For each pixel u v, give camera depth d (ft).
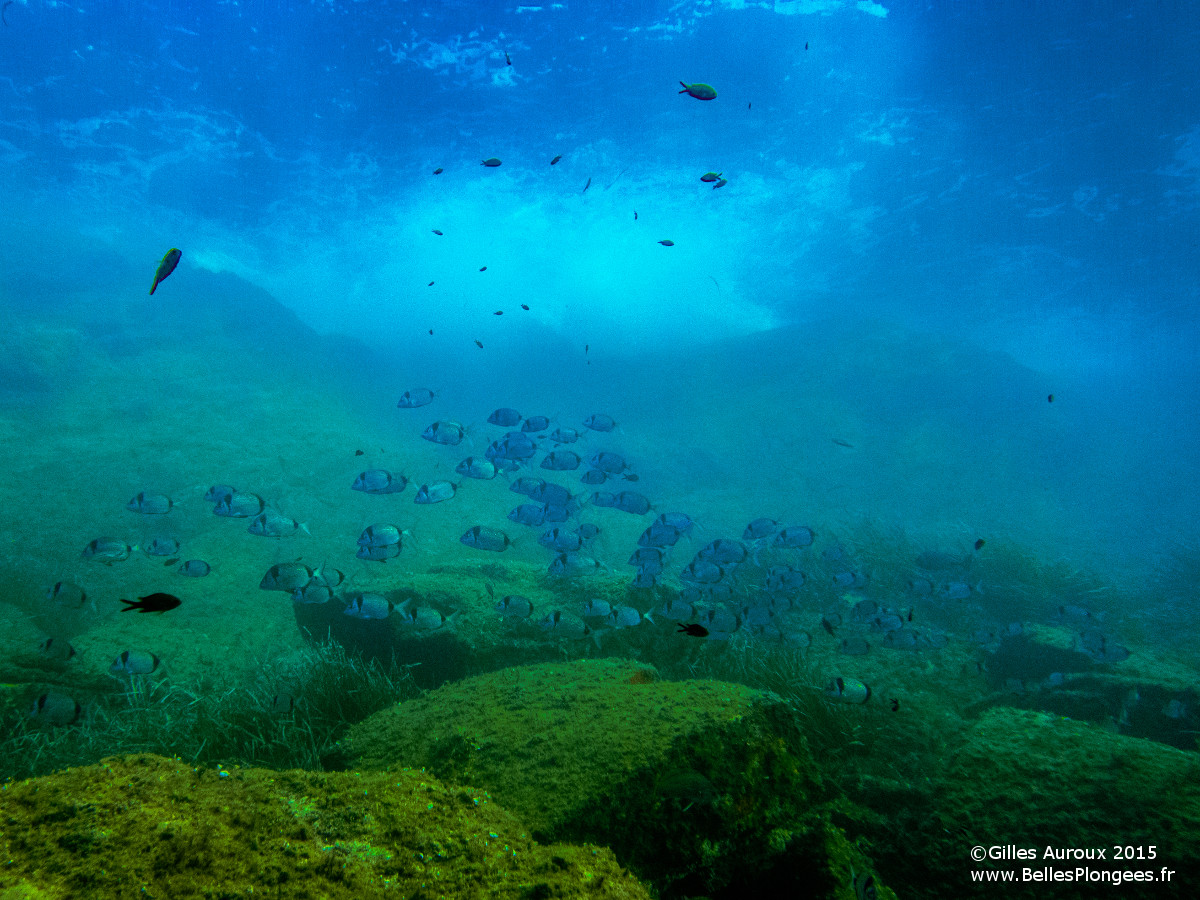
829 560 28.32
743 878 10.78
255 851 6.95
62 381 53.98
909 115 78.48
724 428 75.00
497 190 98.89
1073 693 20.43
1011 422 73.26
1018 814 11.87
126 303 68.90
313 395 65.31
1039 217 90.17
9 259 67.87
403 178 97.50
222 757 15.20
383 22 78.59
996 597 32.53
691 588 22.89
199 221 97.76
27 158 82.94
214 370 62.49
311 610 22.90
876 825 13.30
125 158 87.25
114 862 6.27
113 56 78.43
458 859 7.45
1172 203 82.33
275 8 77.87
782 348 86.89
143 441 47.09
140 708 17.71
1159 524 58.65
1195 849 10.02
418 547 40.98
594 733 11.23
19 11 72.28
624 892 7.33
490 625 20.33
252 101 85.87
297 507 44.19
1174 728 18.65
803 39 73.41
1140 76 65.67
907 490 64.13
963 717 20.76
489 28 77.97
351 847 7.24
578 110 85.30
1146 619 32.94
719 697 12.48
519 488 24.43
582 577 23.73
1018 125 75.41
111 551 20.59
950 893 11.68
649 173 93.20
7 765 14.97
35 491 37.93
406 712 13.94
